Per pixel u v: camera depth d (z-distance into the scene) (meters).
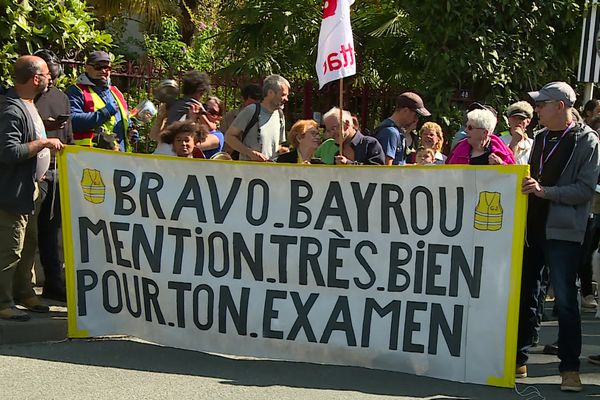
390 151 7.66
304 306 6.09
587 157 5.67
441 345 5.83
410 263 5.88
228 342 6.23
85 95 7.57
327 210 6.02
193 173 6.23
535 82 10.74
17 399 5.28
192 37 17.98
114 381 5.66
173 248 6.30
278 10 13.66
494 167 5.66
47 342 6.53
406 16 12.59
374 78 13.35
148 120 8.90
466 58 10.41
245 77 10.63
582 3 10.67
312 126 7.36
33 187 6.49
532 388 5.89
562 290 5.77
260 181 6.11
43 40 8.20
